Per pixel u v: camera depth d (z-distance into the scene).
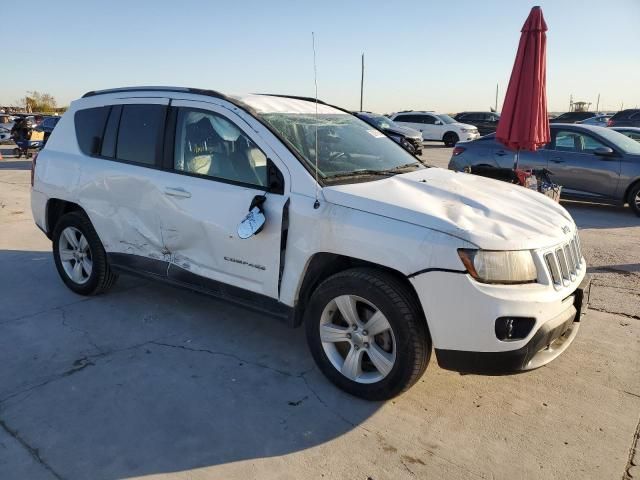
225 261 3.68
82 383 3.41
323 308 3.30
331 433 2.96
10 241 6.83
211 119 3.81
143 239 4.17
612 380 3.57
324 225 3.17
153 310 4.57
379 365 3.14
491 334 2.79
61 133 4.89
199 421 3.04
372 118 20.48
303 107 4.25
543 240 2.97
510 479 2.63
